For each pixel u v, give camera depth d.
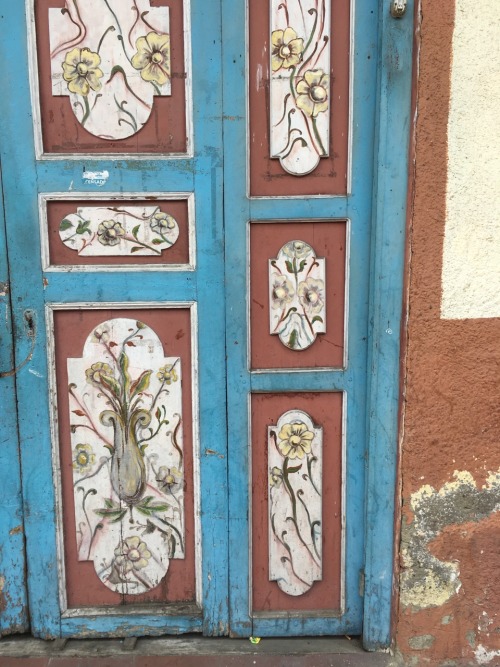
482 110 1.78
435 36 1.74
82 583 2.03
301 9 1.81
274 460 2.00
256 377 1.95
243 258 1.90
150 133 1.86
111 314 1.93
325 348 1.95
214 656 1.98
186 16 1.80
